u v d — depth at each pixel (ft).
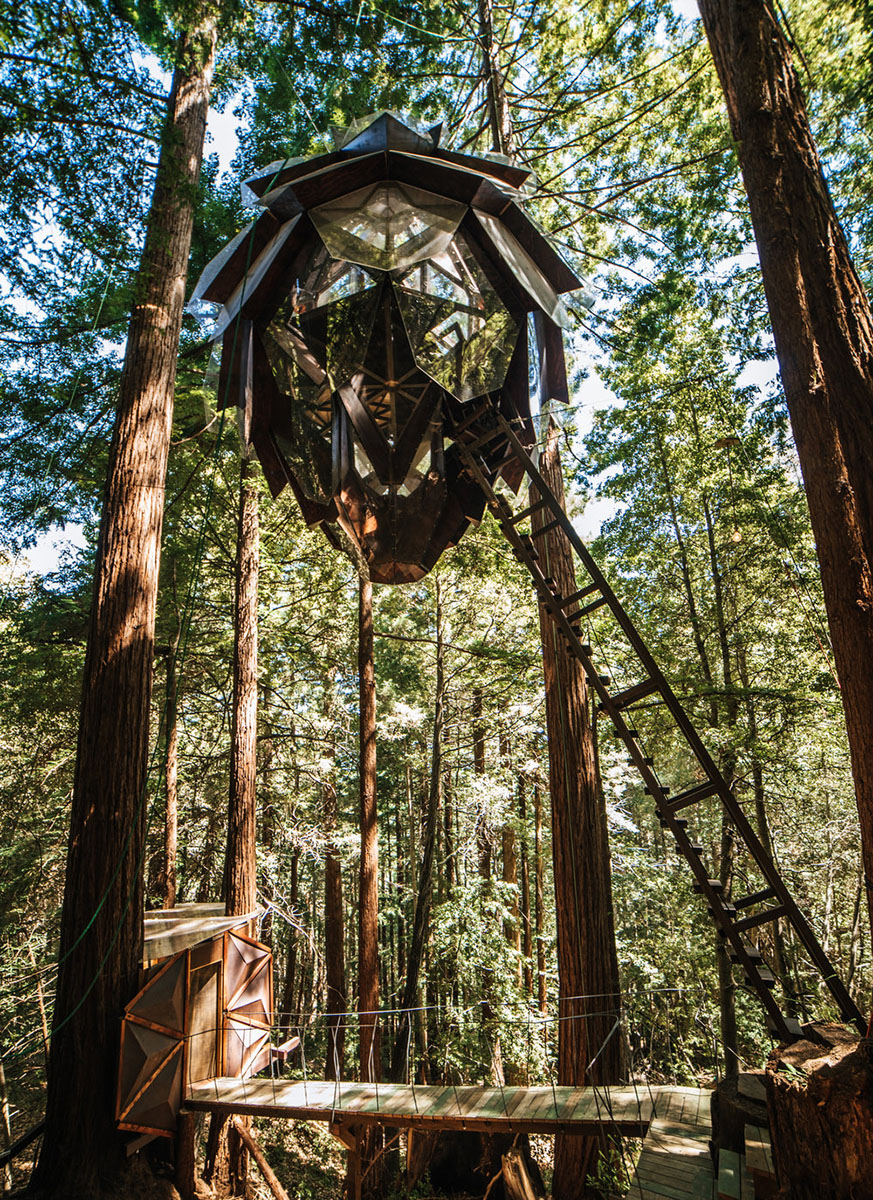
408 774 48.60
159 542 17.52
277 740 41.98
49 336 19.03
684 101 24.76
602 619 32.48
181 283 18.33
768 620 34.91
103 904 14.90
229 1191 23.67
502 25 25.55
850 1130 6.97
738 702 29.09
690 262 25.95
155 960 16.48
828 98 20.35
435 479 12.42
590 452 33.65
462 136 26.81
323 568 38.42
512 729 42.39
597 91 23.50
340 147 10.80
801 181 10.12
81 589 31.65
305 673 48.44
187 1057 16.37
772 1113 7.62
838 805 42.52
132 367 17.74
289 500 35.24
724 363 30.58
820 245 9.81
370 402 11.18
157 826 38.58
